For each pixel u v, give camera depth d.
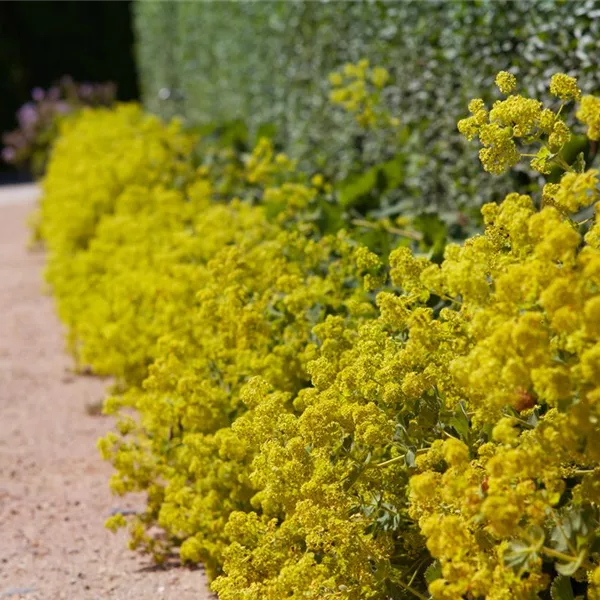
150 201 7.55
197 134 9.27
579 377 2.45
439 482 2.78
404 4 6.46
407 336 3.52
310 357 3.71
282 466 3.07
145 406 4.28
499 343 2.48
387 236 5.10
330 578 2.99
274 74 9.28
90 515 4.92
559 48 4.80
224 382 4.29
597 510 2.73
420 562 3.13
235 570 3.18
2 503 5.10
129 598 4.04
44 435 6.09
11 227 15.08
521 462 2.50
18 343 8.28
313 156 8.03
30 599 4.07
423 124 6.19
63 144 12.38
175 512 4.03
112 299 6.20
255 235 5.50
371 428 2.93
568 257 2.50
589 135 2.72
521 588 2.60
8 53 24.23
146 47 15.49
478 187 5.46
